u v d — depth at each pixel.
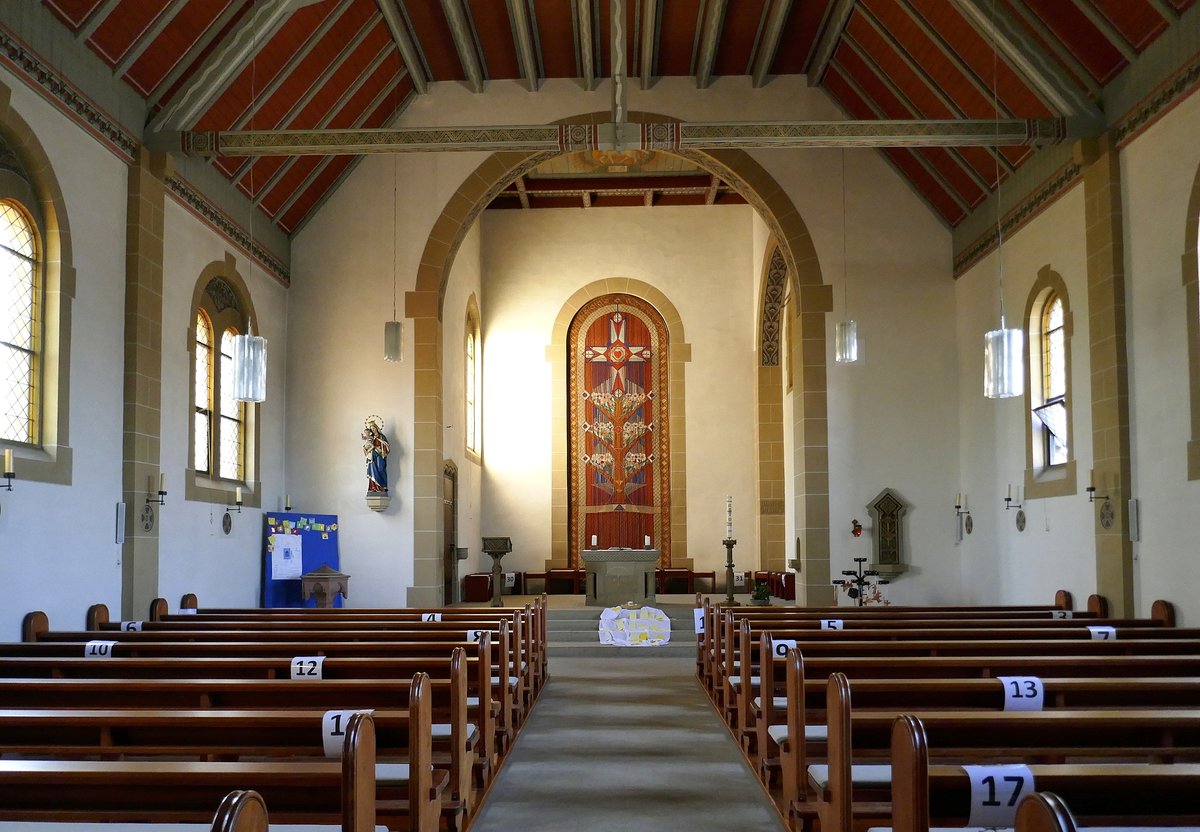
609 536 22.88
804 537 16.22
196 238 13.32
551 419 22.94
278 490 16.08
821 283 16.56
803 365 16.45
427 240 16.58
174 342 12.66
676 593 22.30
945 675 6.80
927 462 16.28
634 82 16.56
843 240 16.61
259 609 11.69
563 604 19.20
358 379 16.42
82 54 10.56
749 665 7.84
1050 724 4.45
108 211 11.18
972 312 15.82
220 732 5.43
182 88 12.02
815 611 11.21
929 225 16.62
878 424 16.34
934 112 14.75
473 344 21.89
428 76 16.50
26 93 9.65
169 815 4.00
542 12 14.80
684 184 21.81
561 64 16.31
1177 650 7.94
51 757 5.66
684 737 8.64
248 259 15.02
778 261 21.22
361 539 16.17
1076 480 12.45
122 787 4.03
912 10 13.13
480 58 16.09
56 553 10.00
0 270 9.59
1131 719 4.43
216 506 13.73
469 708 6.88
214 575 13.62
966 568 15.92
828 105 16.50
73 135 10.48
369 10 13.95
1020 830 2.48
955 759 5.67
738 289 23.00
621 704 10.40
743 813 6.33
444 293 17.05
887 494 16.12
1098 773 3.46
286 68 13.45
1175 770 3.50
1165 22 10.46
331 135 12.19
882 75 15.02
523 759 7.82
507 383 23.02
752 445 22.73
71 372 10.36
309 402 16.41
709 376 22.89
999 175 14.59
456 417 19.31
